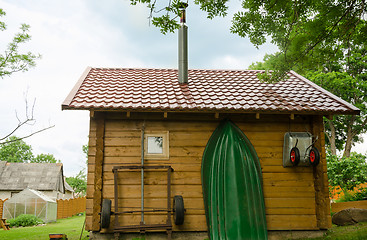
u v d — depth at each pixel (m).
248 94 10.00
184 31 11.30
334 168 16.42
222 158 9.02
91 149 8.94
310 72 29.36
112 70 12.25
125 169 8.88
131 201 8.74
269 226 8.91
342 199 14.30
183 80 10.95
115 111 8.77
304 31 7.51
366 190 13.78
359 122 31.41
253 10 7.49
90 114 8.72
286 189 9.15
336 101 9.65
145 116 9.22
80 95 9.33
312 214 9.09
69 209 33.25
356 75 29.56
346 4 7.04
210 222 8.57
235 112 8.88
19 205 25.25
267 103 9.25
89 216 8.56
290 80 11.60
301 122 9.58
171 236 8.58
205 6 7.10
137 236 8.56
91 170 8.83
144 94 9.71
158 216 8.73
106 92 9.70
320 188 9.09
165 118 9.27
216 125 9.37
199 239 8.68
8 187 37.19
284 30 7.61
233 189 8.77
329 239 8.09
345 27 7.38
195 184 8.97
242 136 9.28
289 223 8.96
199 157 9.14
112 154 8.98
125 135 9.10
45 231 14.09
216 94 9.90
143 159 8.80
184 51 11.16
